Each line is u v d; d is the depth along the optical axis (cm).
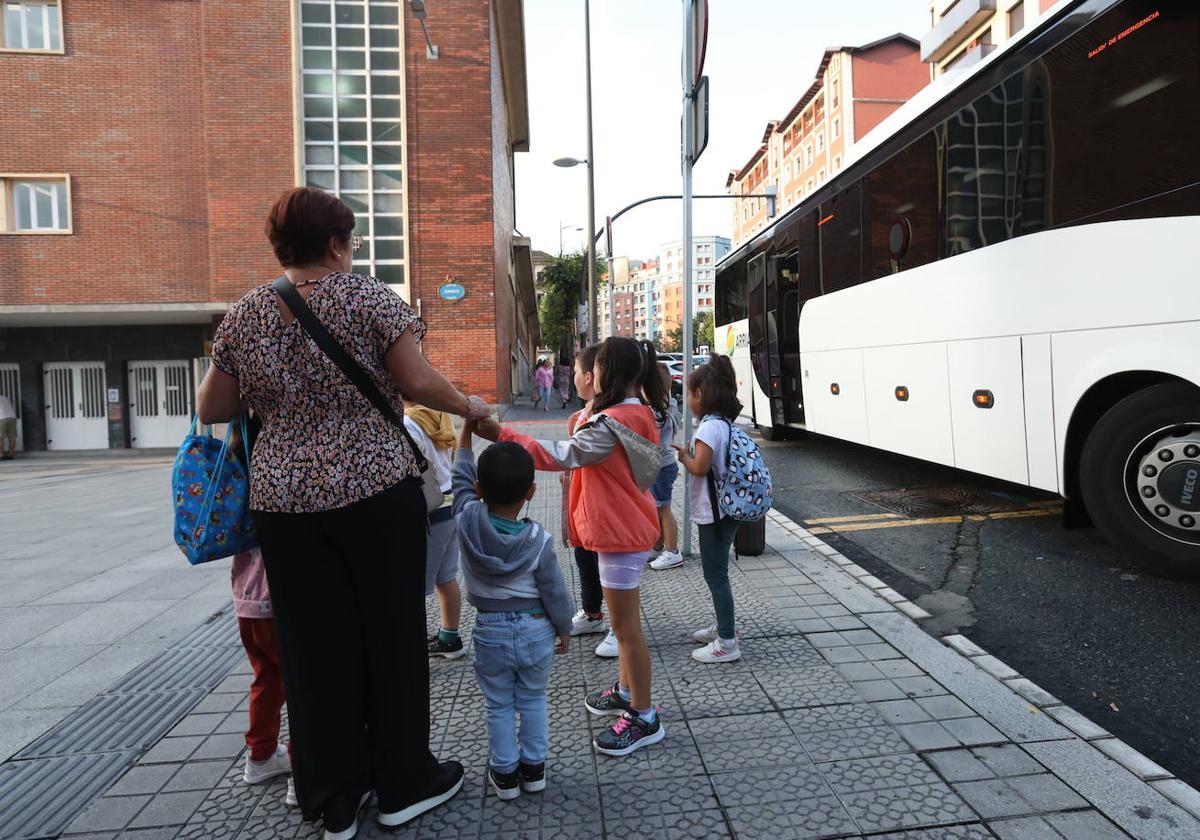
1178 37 421
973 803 241
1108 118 466
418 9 1630
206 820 247
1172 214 425
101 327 2128
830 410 896
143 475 1473
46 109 1927
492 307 1867
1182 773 270
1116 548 470
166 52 1944
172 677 368
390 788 237
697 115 493
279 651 232
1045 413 524
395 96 1855
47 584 552
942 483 820
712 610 433
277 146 1847
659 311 15450
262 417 233
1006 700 313
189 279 1948
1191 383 424
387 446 228
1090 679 344
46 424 2155
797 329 1058
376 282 232
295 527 223
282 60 1842
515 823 240
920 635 388
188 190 1950
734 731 293
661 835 231
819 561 528
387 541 227
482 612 256
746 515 342
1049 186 515
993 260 576
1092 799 241
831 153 4991
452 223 1861
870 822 233
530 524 262
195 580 552
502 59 2353
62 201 1944
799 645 377
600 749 279
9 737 307
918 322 688
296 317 220
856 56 4716
